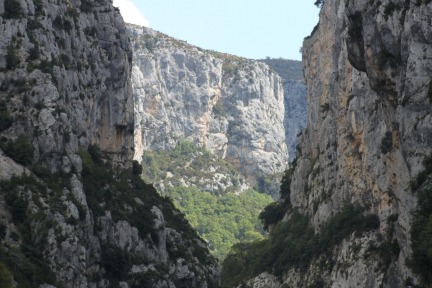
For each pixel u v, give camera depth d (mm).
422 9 131875
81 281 157000
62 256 154000
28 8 177625
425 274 130500
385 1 138125
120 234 179375
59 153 166750
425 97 130875
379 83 142500
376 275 199625
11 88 169125
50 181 162125
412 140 132750
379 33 138500
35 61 172875
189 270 198500
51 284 148250
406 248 140125
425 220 130000
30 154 162750
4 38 172000
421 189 131875
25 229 152625
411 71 132375
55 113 168125
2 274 135500
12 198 154125
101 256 171500
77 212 160500
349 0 146750
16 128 165625
